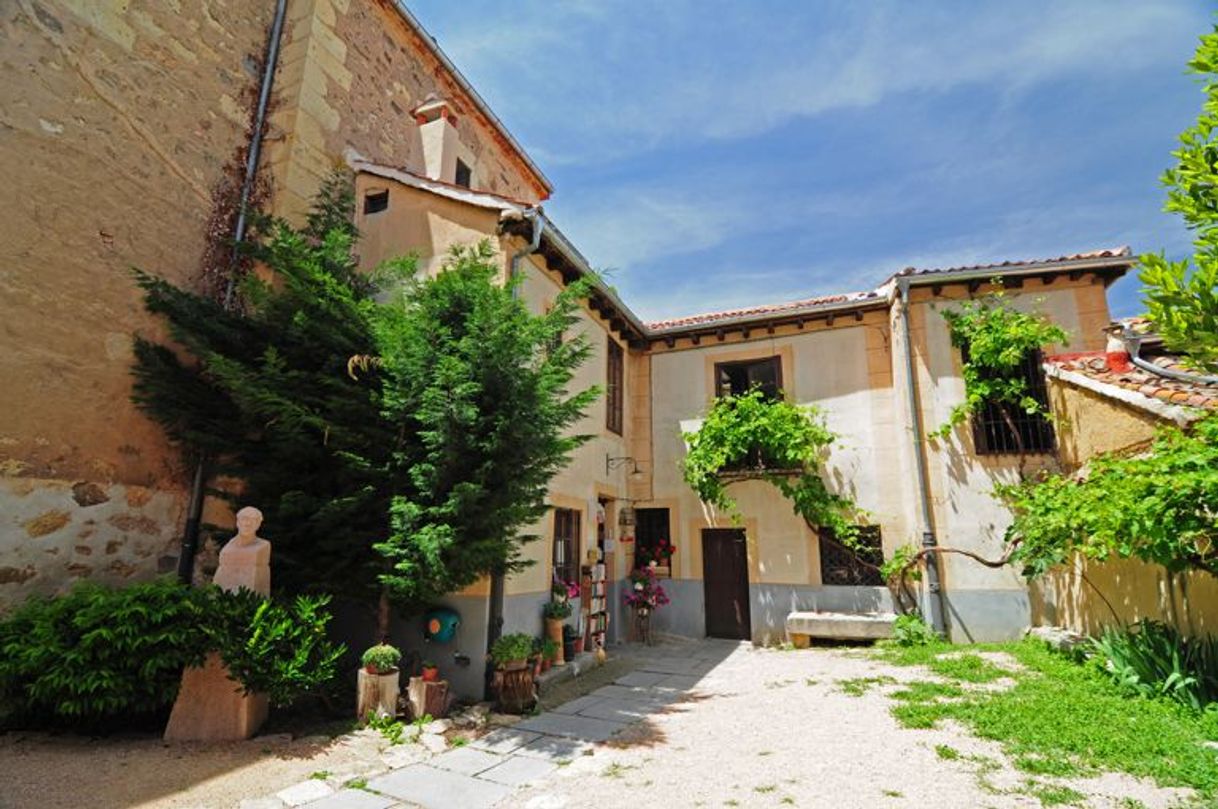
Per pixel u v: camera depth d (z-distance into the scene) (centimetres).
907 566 866
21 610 461
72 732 441
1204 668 470
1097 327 850
